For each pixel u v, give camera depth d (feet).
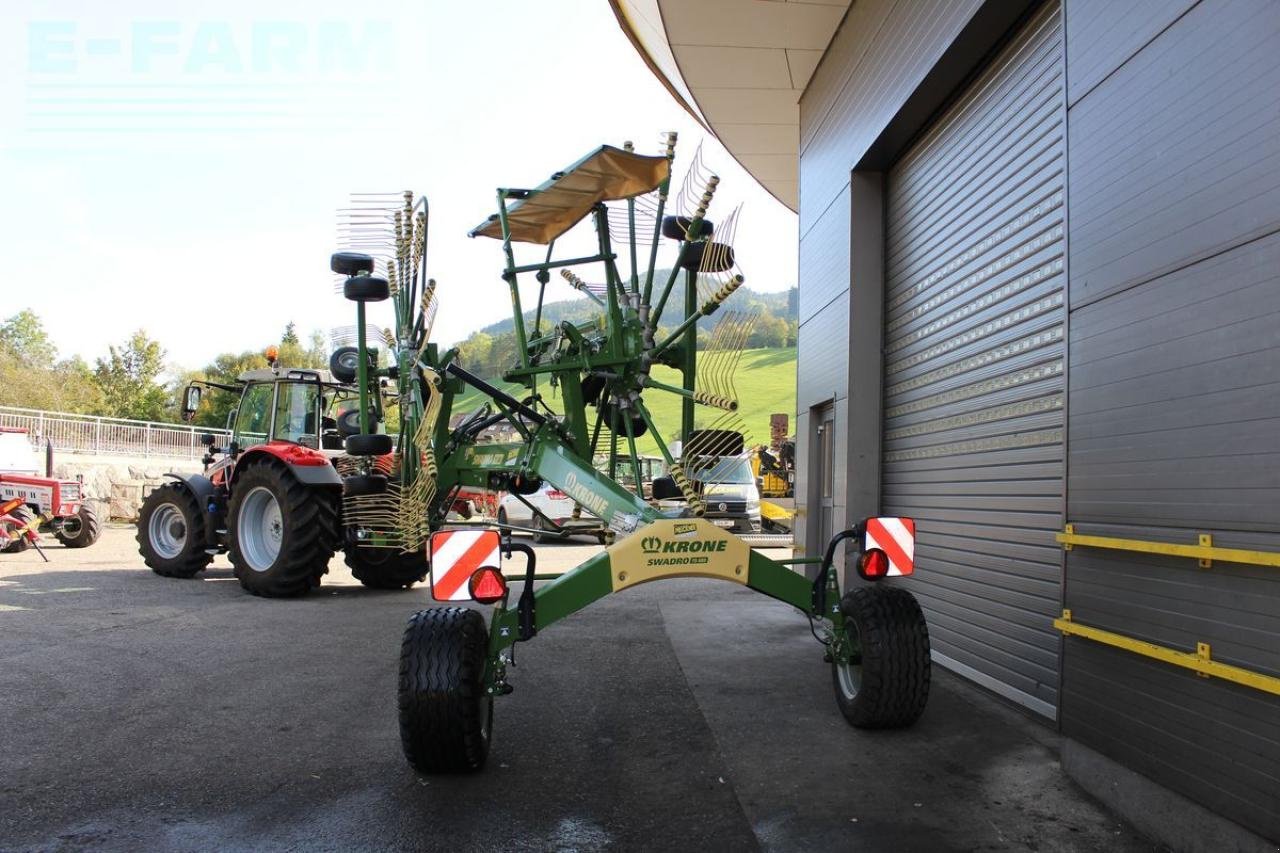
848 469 20.26
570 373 15.55
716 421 13.23
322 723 13.07
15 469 40.01
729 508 45.14
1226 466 8.39
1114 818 9.57
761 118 28.76
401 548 23.30
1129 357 9.96
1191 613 8.83
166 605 23.95
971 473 15.60
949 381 16.74
